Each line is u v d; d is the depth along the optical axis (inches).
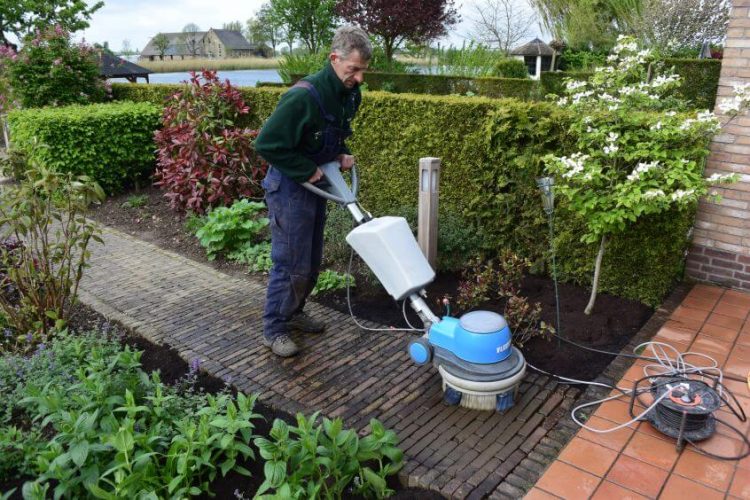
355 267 182.4
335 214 199.0
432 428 107.3
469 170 182.1
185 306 163.3
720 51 525.7
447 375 107.8
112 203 285.6
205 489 90.9
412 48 748.0
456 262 177.3
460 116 180.9
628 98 141.2
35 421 108.5
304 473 87.2
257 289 175.6
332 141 119.0
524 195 171.8
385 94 206.5
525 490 91.3
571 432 104.9
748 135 149.5
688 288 164.2
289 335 141.3
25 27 566.3
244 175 240.2
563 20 804.0
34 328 141.4
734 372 120.4
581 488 89.8
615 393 115.0
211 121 245.9
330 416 111.7
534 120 165.6
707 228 162.9
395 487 94.7
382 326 149.4
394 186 211.3
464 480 93.4
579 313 150.0
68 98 351.3
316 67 625.0
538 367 127.5
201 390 115.6
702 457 95.8
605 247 155.3
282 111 109.8
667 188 126.9
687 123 127.1
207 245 205.0
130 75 564.4
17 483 95.4
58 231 140.6
